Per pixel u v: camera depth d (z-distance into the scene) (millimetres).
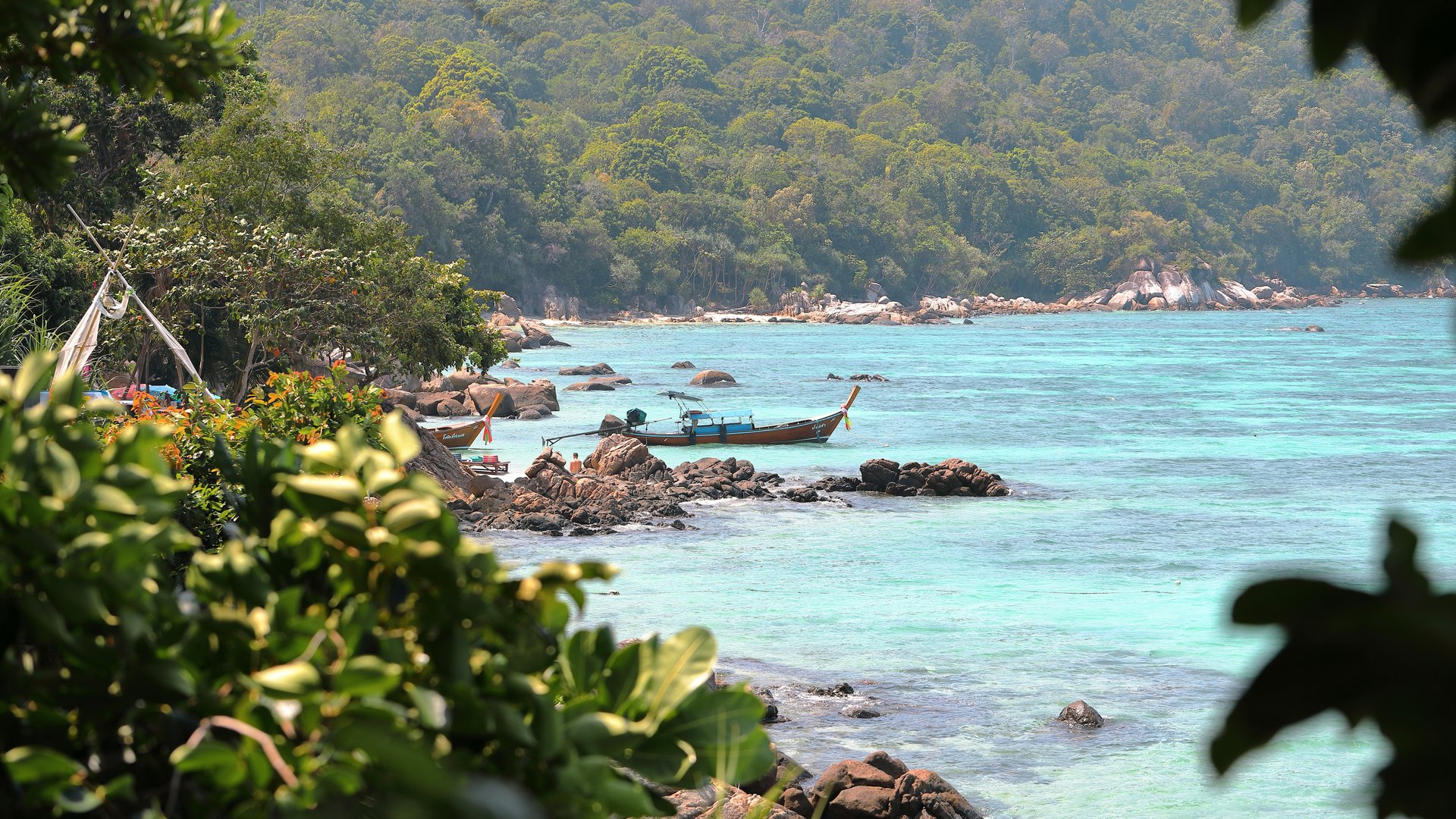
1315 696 2090
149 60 5887
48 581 4176
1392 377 165625
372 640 4164
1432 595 2018
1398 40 2100
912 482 70938
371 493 4574
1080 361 194750
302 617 4262
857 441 96750
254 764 3861
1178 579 48531
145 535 4426
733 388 145375
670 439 92062
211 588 4559
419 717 4117
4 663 4215
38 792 3977
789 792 23203
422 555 4199
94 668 4188
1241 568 50594
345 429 4758
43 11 5387
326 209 78312
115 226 67875
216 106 79812
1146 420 112062
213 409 30328
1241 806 25156
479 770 4203
